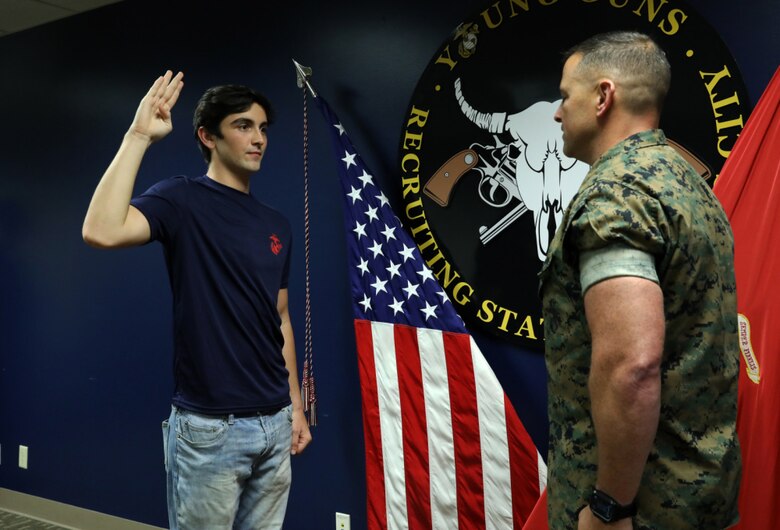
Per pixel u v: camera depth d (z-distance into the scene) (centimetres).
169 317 329
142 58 337
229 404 202
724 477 115
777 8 207
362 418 279
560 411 123
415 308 248
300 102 294
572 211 116
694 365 113
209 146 217
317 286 290
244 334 206
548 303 124
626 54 125
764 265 190
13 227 387
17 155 383
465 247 254
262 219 218
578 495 119
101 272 351
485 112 250
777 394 187
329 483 287
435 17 262
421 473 246
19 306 384
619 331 105
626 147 121
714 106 212
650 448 107
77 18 358
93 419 354
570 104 130
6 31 381
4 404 391
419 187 262
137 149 192
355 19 280
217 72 315
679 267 111
